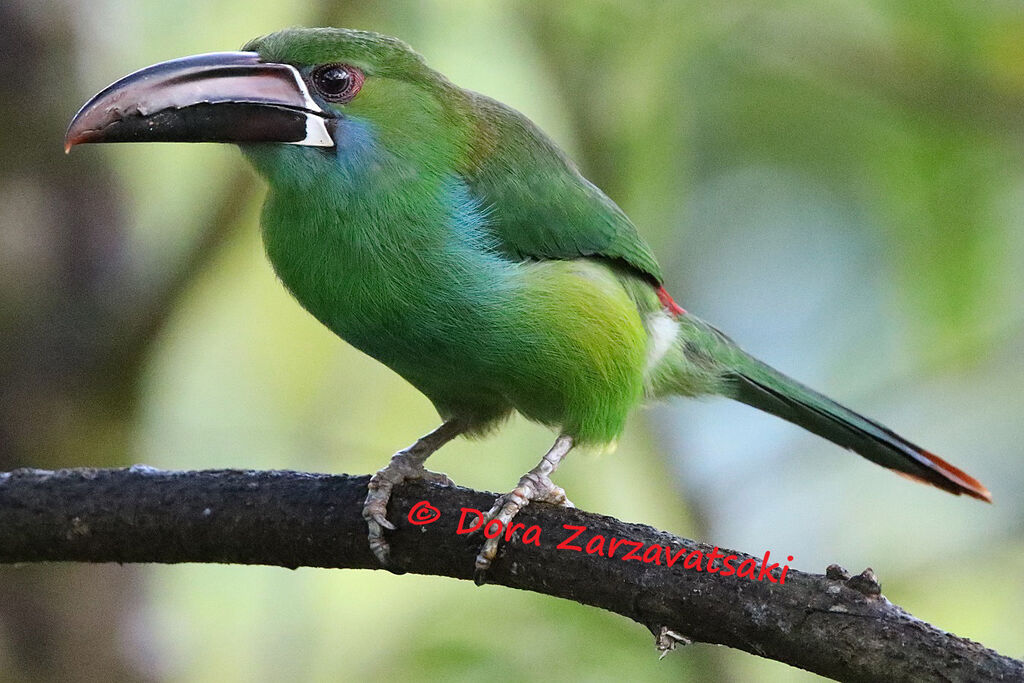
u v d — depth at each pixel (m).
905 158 12.72
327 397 13.55
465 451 13.10
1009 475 14.31
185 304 11.12
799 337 14.52
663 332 10.58
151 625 11.80
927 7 12.25
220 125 8.79
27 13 11.29
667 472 12.43
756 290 14.52
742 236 14.15
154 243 11.59
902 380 12.85
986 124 12.34
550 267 9.38
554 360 9.30
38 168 11.28
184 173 12.98
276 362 13.60
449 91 9.35
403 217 8.91
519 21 12.07
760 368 11.14
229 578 13.27
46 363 11.14
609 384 9.52
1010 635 12.70
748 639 7.05
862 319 14.35
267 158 8.90
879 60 12.30
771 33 12.33
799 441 13.02
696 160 13.48
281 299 13.56
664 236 12.70
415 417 13.54
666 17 12.06
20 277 11.09
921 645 6.71
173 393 13.34
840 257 14.26
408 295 8.98
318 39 8.91
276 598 13.07
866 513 14.26
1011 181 12.73
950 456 14.42
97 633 11.41
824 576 6.99
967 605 12.83
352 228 8.90
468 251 9.01
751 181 13.77
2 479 8.31
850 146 13.09
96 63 11.79
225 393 13.52
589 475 12.75
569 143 12.59
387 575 13.15
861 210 13.80
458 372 9.38
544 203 9.45
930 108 12.38
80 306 11.18
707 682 11.48
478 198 9.21
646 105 12.23
